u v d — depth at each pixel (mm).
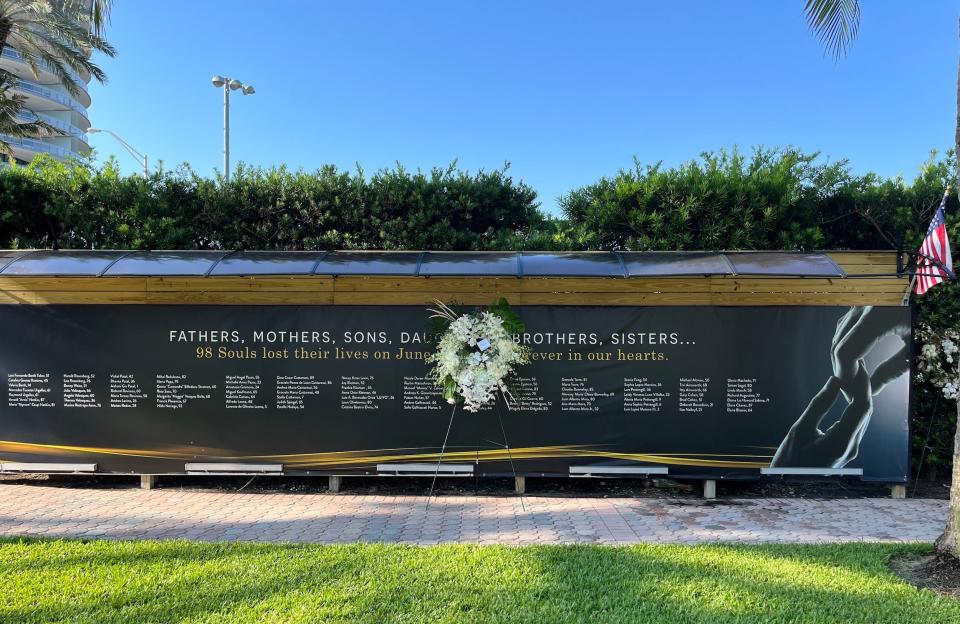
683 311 6969
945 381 7273
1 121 16469
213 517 6094
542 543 5305
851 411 6816
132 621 3744
